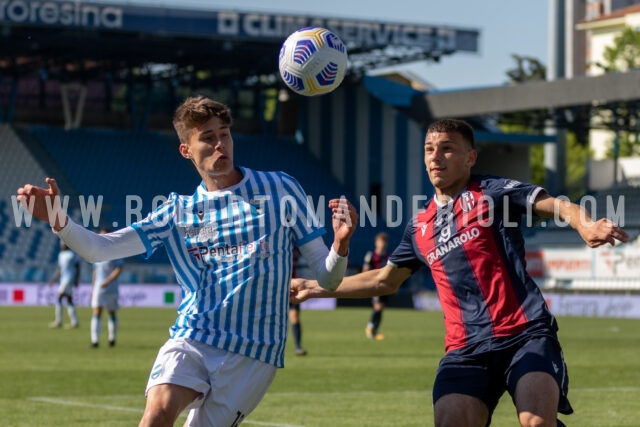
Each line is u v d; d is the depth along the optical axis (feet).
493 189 42.34
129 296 296.51
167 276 302.86
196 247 40.34
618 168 350.02
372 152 347.36
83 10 277.64
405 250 45.11
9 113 336.90
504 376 41.45
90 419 72.18
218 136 40.14
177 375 38.45
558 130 334.85
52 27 279.69
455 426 40.65
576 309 273.54
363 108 350.64
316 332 183.83
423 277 328.08
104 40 295.48
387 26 304.50
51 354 127.95
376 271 46.52
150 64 339.77
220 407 39.17
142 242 40.65
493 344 41.52
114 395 86.74
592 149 470.39
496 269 41.91
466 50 315.17
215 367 38.96
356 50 318.86
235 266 39.75
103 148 342.64
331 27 301.43
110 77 349.41
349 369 111.24
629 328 205.57
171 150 352.90
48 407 78.74
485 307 41.91
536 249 308.81
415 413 76.33
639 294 274.77
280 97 387.75
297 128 378.73
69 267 188.24
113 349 136.67
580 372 110.93
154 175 338.75
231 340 39.11
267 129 374.43
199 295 40.01
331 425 70.08
